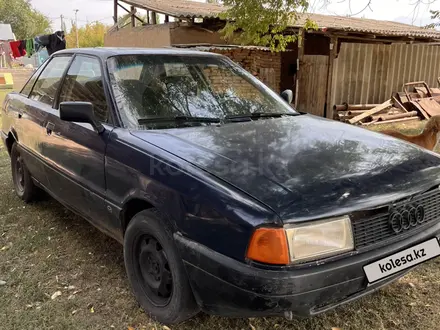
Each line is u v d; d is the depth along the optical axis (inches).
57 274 122.3
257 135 105.3
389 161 93.7
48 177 143.9
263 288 72.4
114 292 113.0
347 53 434.6
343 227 77.4
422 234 88.4
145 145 98.3
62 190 135.2
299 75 439.8
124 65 122.9
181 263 87.2
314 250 75.0
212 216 79.1
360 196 80.1
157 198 90.4
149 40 411.2
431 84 535.2
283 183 80.3
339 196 78.7
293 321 99.6
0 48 662.5
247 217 74.4
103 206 111.6
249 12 289.6
